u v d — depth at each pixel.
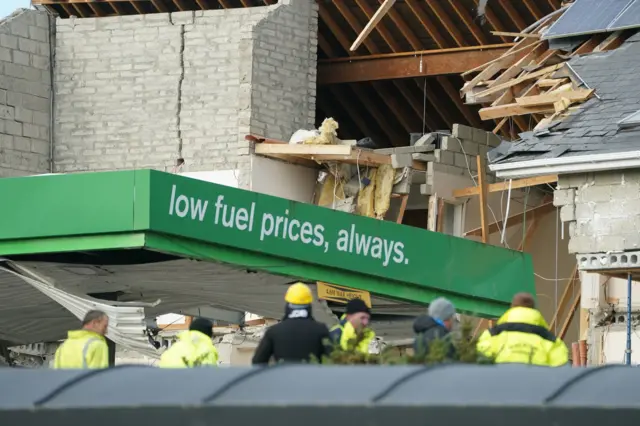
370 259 73.06
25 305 75.06
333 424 40.38
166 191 66.31
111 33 118.69
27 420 42.00
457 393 40.47
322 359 50.28
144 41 117.88
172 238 66.62
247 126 112.75
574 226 83.00
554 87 89.56
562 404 39.69
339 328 54.91
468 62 118.25
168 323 107.88
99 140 118.12
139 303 69.19
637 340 95.62
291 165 110.38
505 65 96.06
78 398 42.16
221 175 113.50
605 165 80.62
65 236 67.31
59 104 119.12
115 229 66.12
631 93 85.88
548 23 98.56
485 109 91.62
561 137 83.75
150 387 42.31
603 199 82.12
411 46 121.88
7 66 117.31
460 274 76.56
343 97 126.06
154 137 116.81
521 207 112.88
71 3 120.62
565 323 102.81
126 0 120.25
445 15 117.44
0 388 43.38
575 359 95.62
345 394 40.75
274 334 51.81
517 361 51.38
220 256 68.12
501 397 40.12
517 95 93.56
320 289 71.62
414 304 76.19
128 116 117.62
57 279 71.31
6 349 81.12
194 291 75.25
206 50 116.06
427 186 107.69
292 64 115.81
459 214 109.44
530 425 39.62
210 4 121.31
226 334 107.19
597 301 97.12
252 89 113.31
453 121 124.94
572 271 112.50
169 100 116.69
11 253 68.25
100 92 118.44
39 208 67.81
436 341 47.88
